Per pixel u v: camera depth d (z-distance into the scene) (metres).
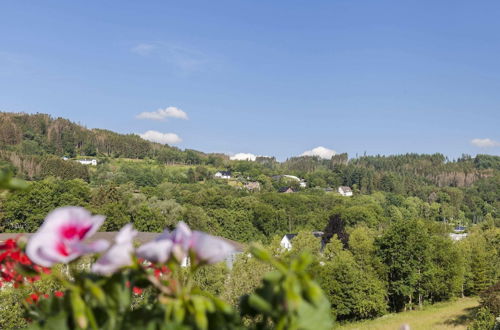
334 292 41.94
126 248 1.02
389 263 48.59
